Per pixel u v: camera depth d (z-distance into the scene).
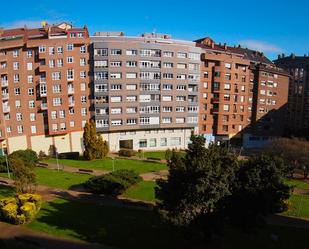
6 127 78.88
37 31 84.81
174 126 90.69
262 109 101.62
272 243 31.52
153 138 91.00
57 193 47.81
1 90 78.19
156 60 86.19
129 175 50.34
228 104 95.88
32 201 37.47
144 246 29.38
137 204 42.38
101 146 76.00
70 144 84.12
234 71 95.12
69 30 82.06
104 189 46.44
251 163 30.53
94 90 83.25
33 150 77.25
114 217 37.09
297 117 124.62
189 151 27.98
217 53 95.69
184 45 89.44
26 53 79.12
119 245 29.56
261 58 107.88
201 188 25.34
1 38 79.38
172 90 88.81
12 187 50.16
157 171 64.56
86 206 41.47
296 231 35.88
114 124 85.50
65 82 81.12
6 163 60.34
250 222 29.33
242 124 99.56
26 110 80.38
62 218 36.41
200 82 93.00
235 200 28.64
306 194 54.03
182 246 29.17
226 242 30.47
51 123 81.25
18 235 31.56
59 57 79.88
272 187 29.67
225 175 26.53
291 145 67.44
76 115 83.50
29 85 80.12
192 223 26.72
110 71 82.94
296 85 124.19
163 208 29.16
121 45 82.75
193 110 92.25
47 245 29.36
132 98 85.88
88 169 64.94
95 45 81.31
